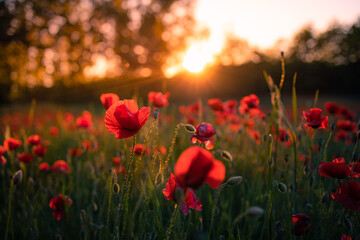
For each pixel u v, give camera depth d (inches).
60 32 935.7
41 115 321.4
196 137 60.9
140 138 85.0
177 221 54.8
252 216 33.4
